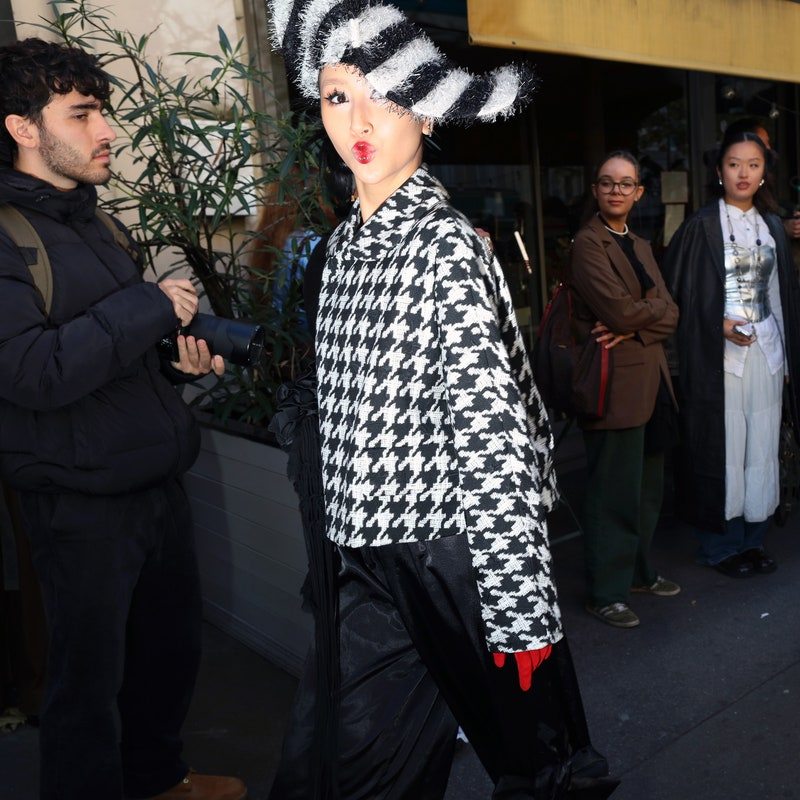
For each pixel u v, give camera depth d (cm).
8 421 186
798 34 408
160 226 296
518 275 609
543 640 140
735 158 342
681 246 352
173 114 288
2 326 175
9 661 269
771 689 282
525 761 153
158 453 198
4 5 305
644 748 255
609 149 657
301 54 158
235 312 332
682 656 305
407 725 159
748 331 345
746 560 372
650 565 351
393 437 147
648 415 317
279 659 293
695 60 347
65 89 185
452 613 150
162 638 216
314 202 293
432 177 158
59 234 190
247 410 315
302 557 270
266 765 248
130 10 338
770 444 356
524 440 142
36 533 193
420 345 146
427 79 146
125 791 225
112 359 180
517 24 277
